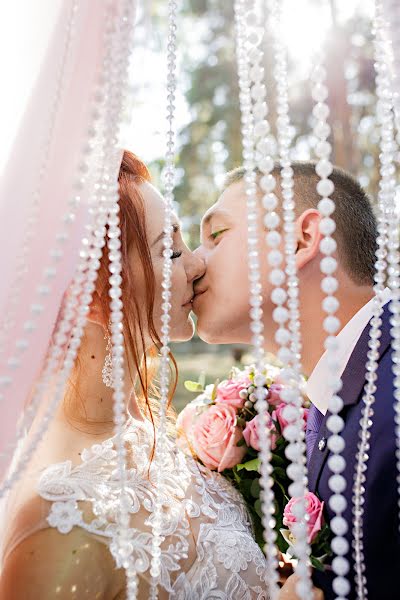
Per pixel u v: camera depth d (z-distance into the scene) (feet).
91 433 5.12
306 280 5.49
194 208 38.42
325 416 4.86
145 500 4.67
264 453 3.23
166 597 4.47
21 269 3.48
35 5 3.77
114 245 3.79
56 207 3.53
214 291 5.73
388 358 4.62
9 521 4.46
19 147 3.59
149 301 5.15
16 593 4.15
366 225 5.70
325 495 4.56
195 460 6.09
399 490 3.66
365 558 4.22
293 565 5.44
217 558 4.85
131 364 5.28
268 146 3.51
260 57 3.42
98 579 4.22
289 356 3.34
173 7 4.12
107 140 3.57
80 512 4.33
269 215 3.47
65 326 3.55
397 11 3.10
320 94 3.24
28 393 3.66
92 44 3.52
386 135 3.40
